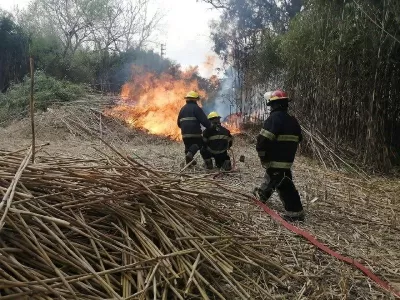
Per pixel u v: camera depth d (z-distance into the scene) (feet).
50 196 10.01
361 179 28.09
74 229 9.59
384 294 11.77
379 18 30.45
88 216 10.56
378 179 28.43
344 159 32.63
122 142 41.70
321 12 35.27
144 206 11.37
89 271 8.84
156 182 12.34
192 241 10.87
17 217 8.97
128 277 9.34
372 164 31.01
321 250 14.29
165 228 11.23
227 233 12.41
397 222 18.44
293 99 39.32
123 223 10.87
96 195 10.52
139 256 9.86
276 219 16.25
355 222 18.24
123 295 8.87
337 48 32.27
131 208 11.27
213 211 13.07
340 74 33.37
